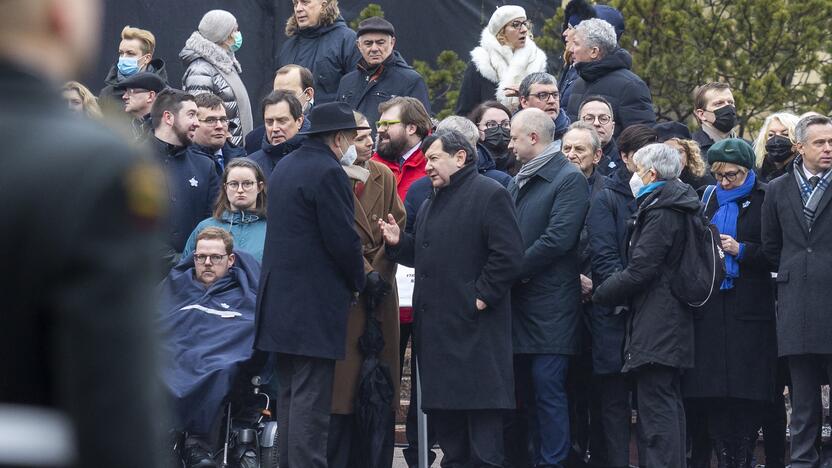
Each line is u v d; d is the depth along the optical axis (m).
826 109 52.69
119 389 6.12
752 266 29.17
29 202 6.21
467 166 27.64
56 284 6.18
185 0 43.97
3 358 6.18
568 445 28.58
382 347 27.80
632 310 27.81
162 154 31.20
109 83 38.19
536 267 28.27
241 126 36.97
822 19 53.12
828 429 33.88
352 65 37.72
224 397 26.69
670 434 27.58
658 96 52.78
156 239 6.54
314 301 26.17
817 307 28.11
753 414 29.38
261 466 27.55
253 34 44.34
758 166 33.00
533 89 33.69
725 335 28.81
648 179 27.84
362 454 27.77
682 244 27.47
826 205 28.28
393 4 46.72
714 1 54.12
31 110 6.44
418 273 27.80
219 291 28.56
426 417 29.42
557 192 28.53
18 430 6.11
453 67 46.69
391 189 29.11
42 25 6.54
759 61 53.03
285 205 26.34
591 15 39.12
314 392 26.36
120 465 6.11
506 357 27.36
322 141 26.55
